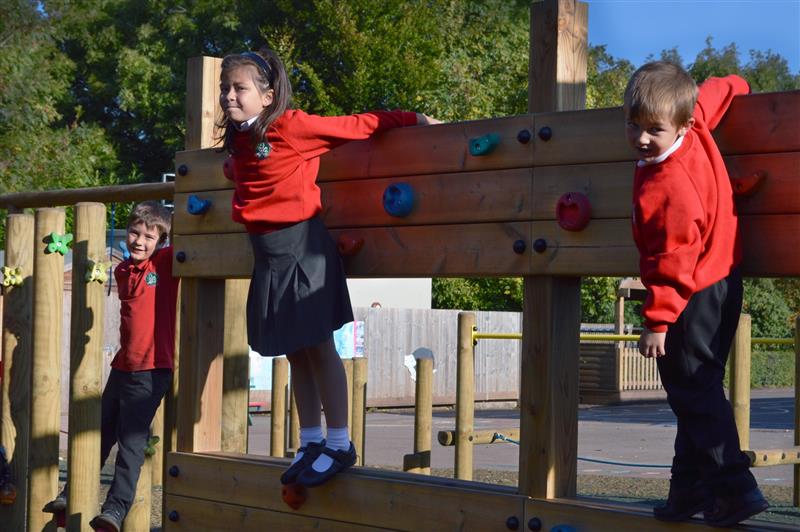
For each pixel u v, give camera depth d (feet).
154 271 17.88
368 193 14.28
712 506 10.36
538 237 12.54
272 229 13.50
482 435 26.09
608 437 48.24
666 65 10.16
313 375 14.01
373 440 45.47
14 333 19.43
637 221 10.28
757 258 11.02
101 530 16.53
